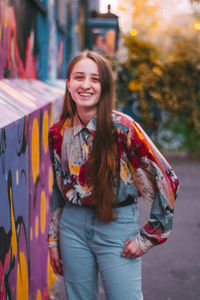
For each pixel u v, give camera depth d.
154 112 9.50
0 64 2.60
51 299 3.03
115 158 1.79
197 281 3.46
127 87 9.31
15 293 1.83
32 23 4.05
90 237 1.87
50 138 1.92
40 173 2.63
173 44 9.41
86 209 1.87
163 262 3.84
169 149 9.80
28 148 2.15
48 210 3.06
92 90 1.78
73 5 9.23
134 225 1.87
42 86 3.91
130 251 1.83
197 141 9.71
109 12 7.99
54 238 2.06
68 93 1.90
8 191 1.66
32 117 2.25
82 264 1.93
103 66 1.81
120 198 1.83
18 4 3.29
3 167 1.56
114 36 7.80
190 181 7.33
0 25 2.60
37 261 2.55
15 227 1.82
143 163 1.78
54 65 5.84
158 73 8.95
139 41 9.18
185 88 9.35
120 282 1.85
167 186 1.79
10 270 1.71
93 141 1.80
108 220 1.81
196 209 5.64
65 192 1.90
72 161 1.85
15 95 2.35
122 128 1.76
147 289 3.30
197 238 4.51
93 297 1.99
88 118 1.81
